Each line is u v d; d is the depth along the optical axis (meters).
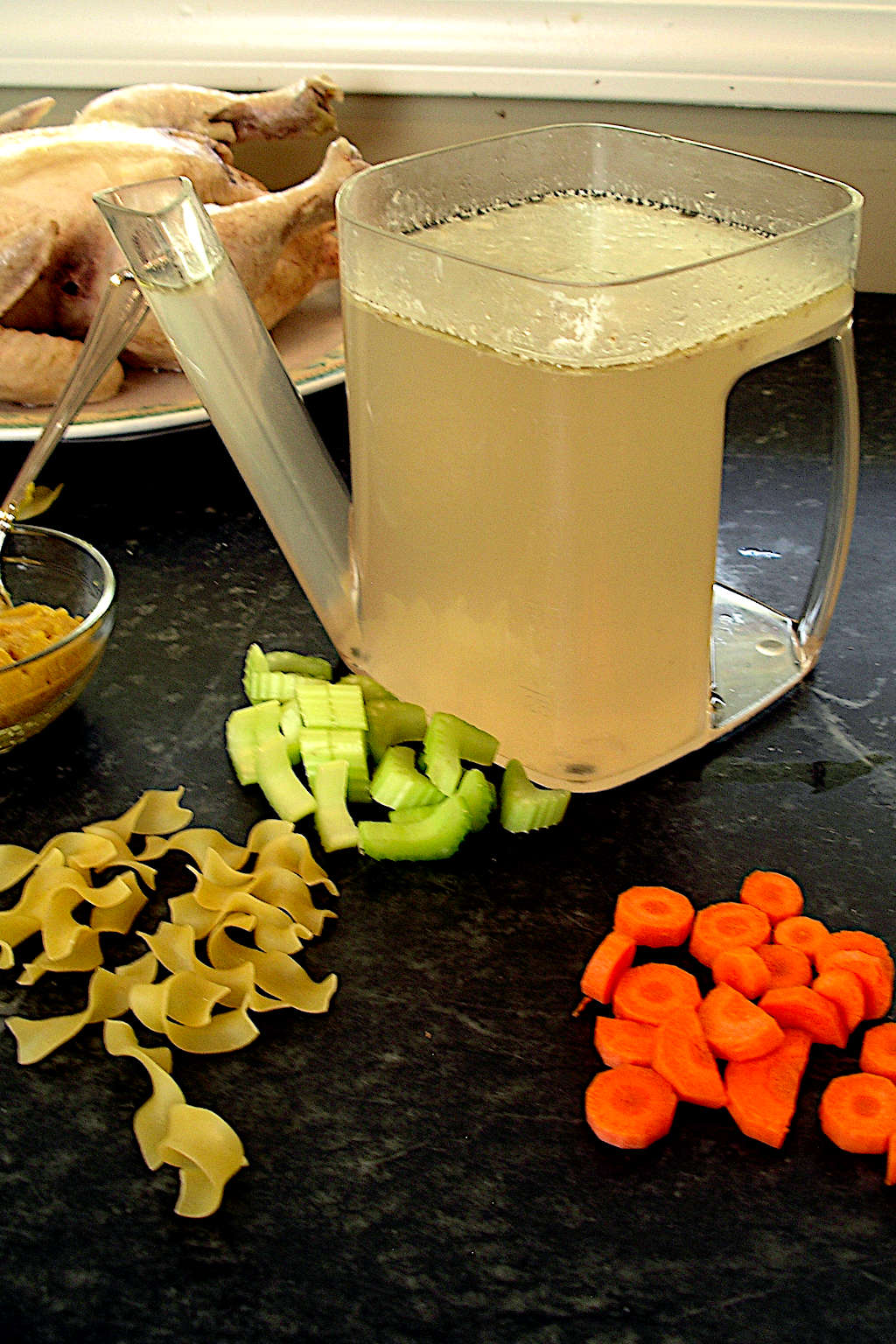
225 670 0.61
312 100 0.85
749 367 0.46
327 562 0.55
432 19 0.90
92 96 0.97
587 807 0.53
